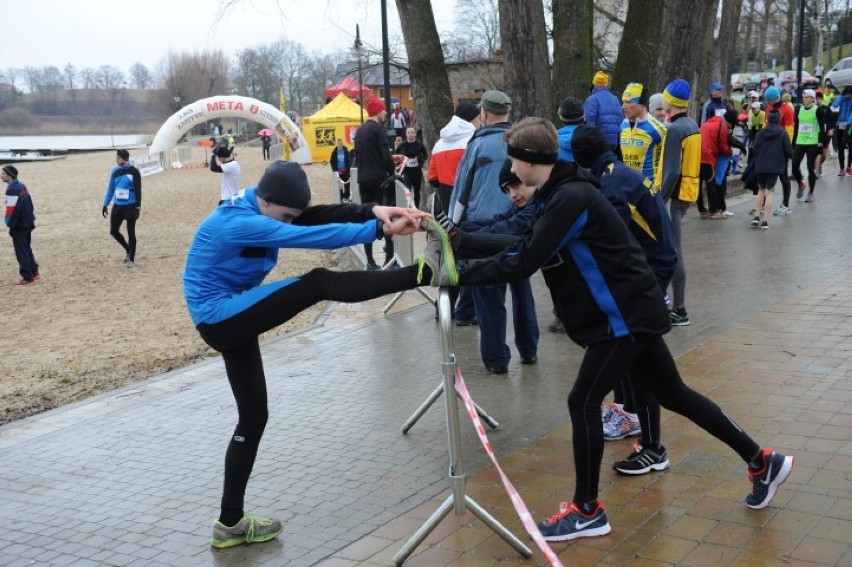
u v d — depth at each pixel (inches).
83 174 1534.2
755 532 150.1
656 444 179.0
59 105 5231.3
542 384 248.5
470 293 320.8
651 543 148.8
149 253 635.5
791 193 661.3
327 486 187.5
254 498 183.3
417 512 170.6
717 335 279.7
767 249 429.7
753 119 778.8
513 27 471.5
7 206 521.7
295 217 159.6
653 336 148.3
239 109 1632.6
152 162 1615.4
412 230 146.6
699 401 156.0
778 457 155.2
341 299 147.8
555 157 146.9
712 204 553.9
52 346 362.3
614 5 847.1
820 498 161.3
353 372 275.4
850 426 195.3
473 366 271.7
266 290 150.4
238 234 149.3
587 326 149.6
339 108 1659.7
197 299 153.9
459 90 952.9
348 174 698.2
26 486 200.1
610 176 187.2
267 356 300.5
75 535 171.9
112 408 257.1
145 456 215.2
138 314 420.8
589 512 152.2
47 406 270.2
